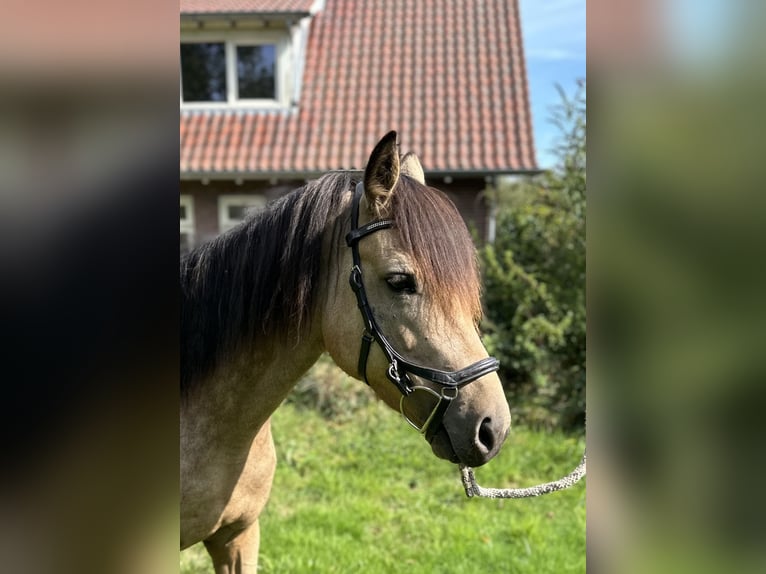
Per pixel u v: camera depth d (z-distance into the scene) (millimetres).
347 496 3904
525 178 8750
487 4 10945
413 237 1483
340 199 1653
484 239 8633
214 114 9688
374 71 10094
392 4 11180
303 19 9859
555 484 1598
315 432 4965
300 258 1616
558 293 5742
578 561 3182
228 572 1990
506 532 3504
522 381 5852
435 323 1483
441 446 1542
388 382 1554
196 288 1707
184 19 9250
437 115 9305
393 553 3258
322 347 1715
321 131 9320
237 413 1708
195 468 1696
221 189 9125
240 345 1664
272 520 3566
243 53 9703
